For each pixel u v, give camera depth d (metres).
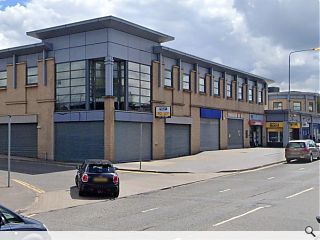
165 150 37.84
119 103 34.00
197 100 42.81
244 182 22.84
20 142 37.41
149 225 11.90
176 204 15.91
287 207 14.73
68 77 34.47
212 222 12.26
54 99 35.03
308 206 14.91
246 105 53.75
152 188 21.00
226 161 34.97
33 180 23.02
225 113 48.38
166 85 38.34
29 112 36.62
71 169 28.61
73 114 33.75
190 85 41.88
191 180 24.16
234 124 51.03
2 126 38.81
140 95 35.34
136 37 35.09
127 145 33.69
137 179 24.39
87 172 18.17
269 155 40.59
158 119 36.78
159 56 37.19
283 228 11.31
